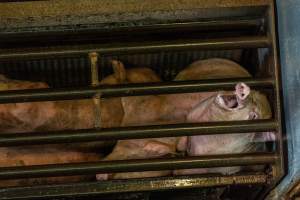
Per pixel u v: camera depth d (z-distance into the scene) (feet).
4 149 7.53
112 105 7.66
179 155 7.44
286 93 6.88
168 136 6.73
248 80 6.86
